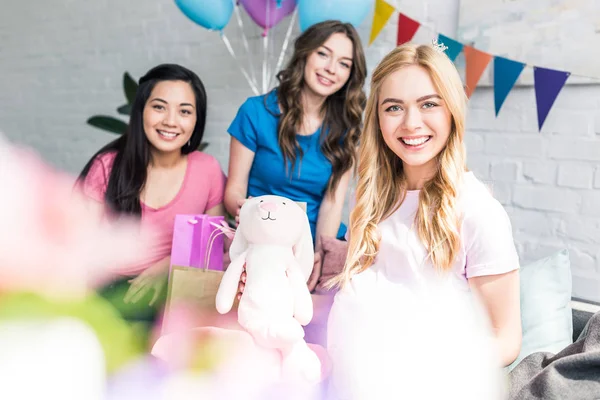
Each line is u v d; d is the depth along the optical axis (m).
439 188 1.00
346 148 1.67
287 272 1.06
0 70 2.88
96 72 2.59
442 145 1.00
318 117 1.68
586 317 1.26
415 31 1.65
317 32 1.57
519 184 1.65
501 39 1.58
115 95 2.54
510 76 1.54
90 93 2.62
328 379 1.02
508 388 0.91
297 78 1.63
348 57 1.58
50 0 2.67
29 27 2.76
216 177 1.68
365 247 1.07
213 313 1.09
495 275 0.94
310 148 1.67
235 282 1.06
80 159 2.69
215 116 2.29
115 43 2.52
